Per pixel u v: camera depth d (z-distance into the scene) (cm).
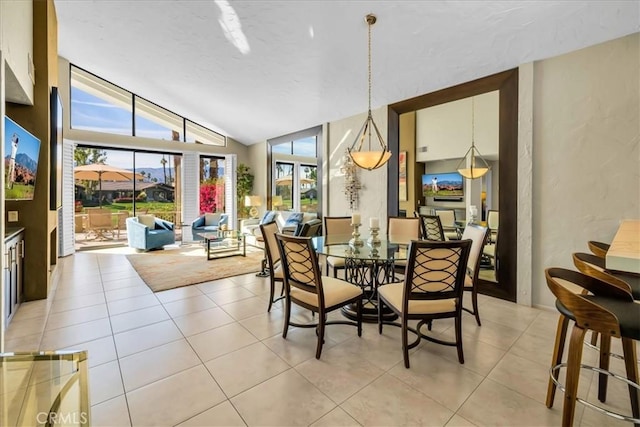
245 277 430
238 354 222
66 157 573
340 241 346
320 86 454
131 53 475
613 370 204
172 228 683
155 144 697
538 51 296
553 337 249
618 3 233
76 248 633
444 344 217
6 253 268
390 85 411
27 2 292
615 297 155
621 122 264
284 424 154
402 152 758
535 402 171
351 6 288
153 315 294
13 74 244
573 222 291
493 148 612
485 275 383
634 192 259
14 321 276
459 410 164
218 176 816
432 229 448
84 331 257
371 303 303
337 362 212
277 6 311
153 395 175
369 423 155
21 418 125
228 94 546
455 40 305
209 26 368
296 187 909
